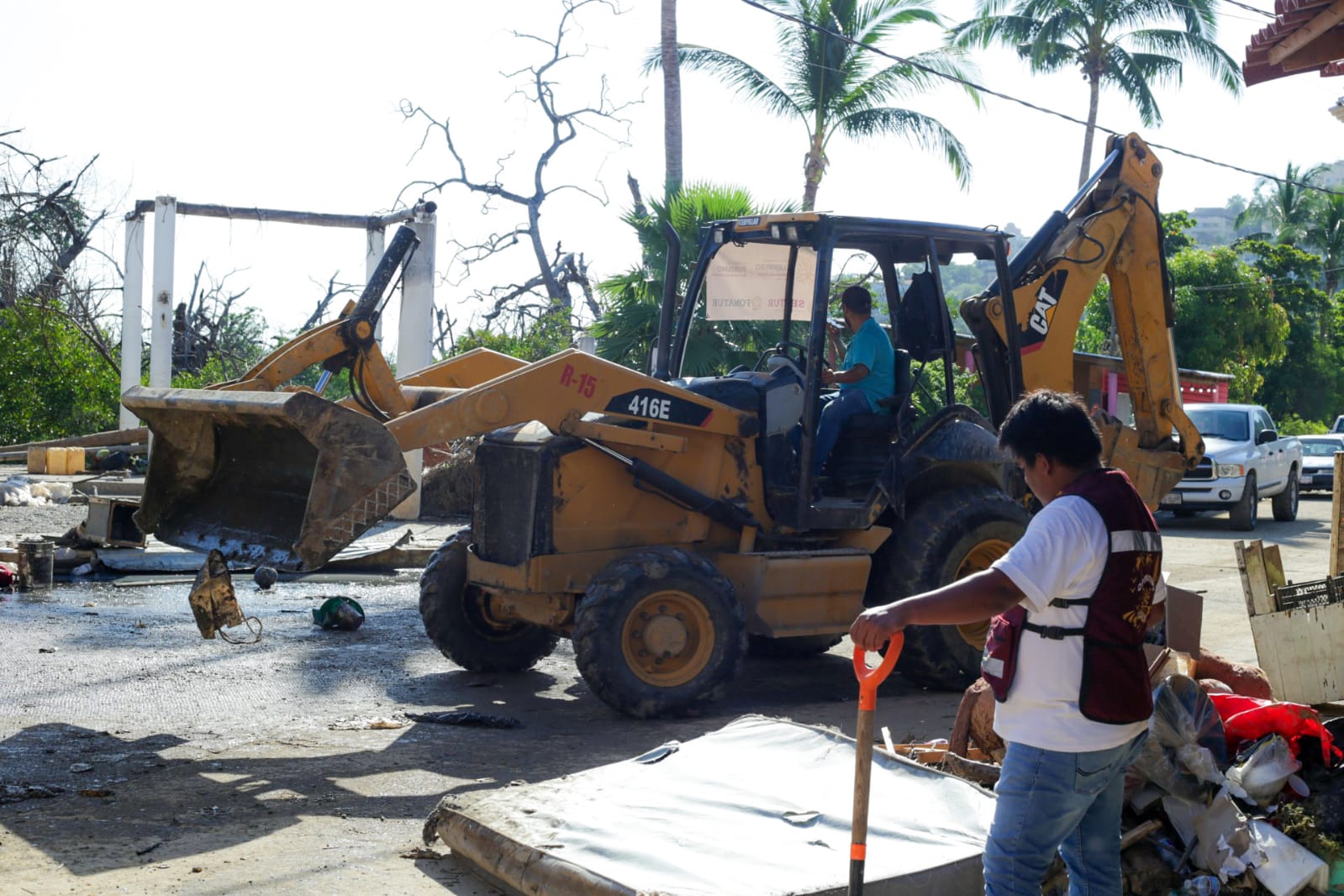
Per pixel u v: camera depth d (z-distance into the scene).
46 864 4.53
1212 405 19.94
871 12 24.30
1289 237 63.06
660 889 3.83
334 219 16.80
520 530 7.50
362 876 4.47
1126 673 3.15
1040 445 3.30
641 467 7.45
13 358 27.14
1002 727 3.24
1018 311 8.93
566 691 7.98
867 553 7.89
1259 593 5.85
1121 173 9.37
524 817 4.54
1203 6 31.61
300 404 6.14
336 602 9.80
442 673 8.39
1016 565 3.08
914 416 8.31
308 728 6.83
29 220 26.94
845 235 7.88
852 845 3.22
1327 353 50.91
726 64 24.14
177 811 5.25
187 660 8.51
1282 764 4.47
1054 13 32.72
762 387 7.96
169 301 17.25
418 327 16.45
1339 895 4.15
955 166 24.53
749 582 7.54
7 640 8.95
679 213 18.47
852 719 7.25
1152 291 9.54
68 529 14.69
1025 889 3.18
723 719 7.20
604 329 18.88
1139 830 4.28
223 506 6.99
